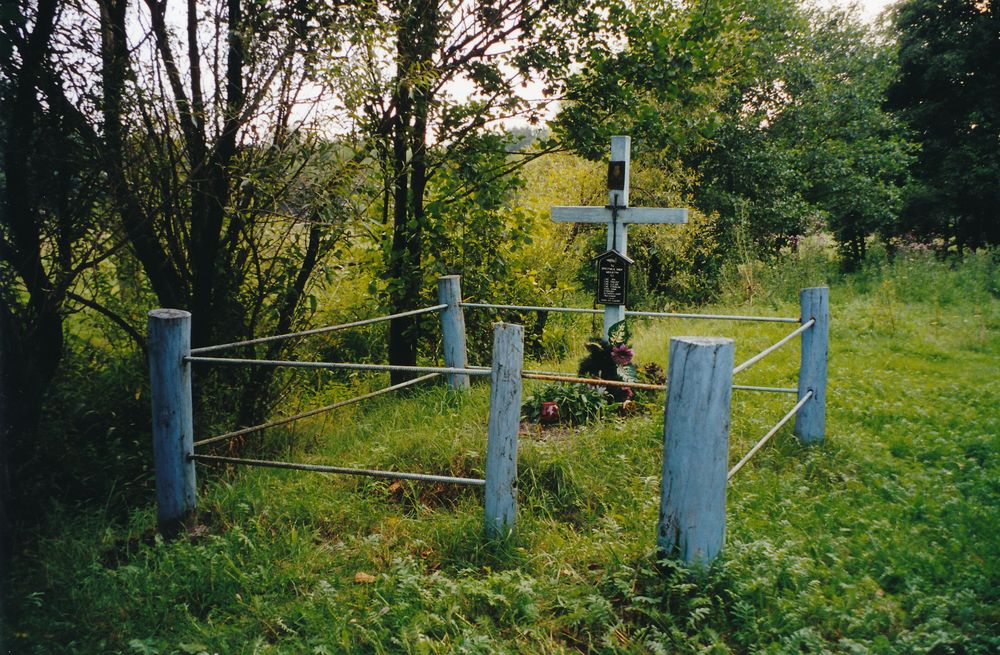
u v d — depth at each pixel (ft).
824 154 55.47
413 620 9.54
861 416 19.36
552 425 18.08
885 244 66.74
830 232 62.18
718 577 10.06
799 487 14.20
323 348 26.30
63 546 12.35
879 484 14.47
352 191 17.85
